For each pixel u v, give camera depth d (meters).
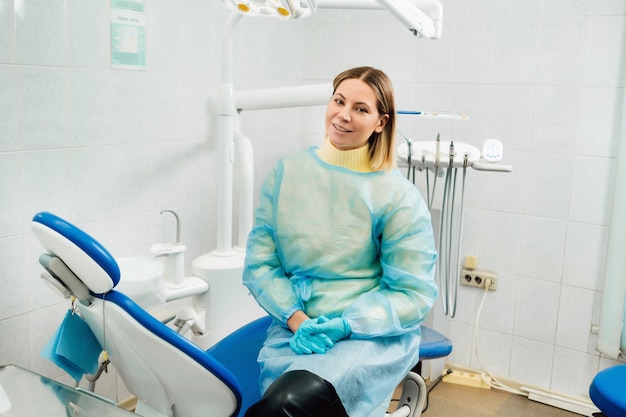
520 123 2.79
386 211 1.61
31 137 2.14
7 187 2.09
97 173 2.38
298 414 1.29
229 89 2.32
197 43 2.71
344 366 1.43
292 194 1.67
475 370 3.07
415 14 1.70
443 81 2.95
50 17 2.14
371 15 3.09
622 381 2.09
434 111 2.99
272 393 1.32
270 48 3.10
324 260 1.63
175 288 2.22
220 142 2.36
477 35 2.83
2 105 2.04
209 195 2.89
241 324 2.39
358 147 1.64
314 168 1.66
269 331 1.74
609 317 2.65
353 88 1.58
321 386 1.35
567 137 2.70
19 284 2.18
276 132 3.24
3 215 2.10
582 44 2.62
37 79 2.13
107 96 2.37
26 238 2.18
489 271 2.96
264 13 1.74
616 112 2.59
